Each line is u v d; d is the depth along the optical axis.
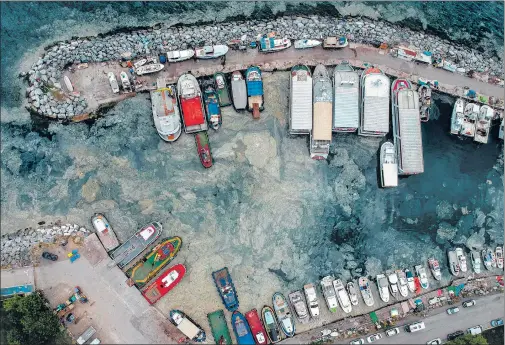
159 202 60.03
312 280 60.72
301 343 59.50
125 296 58.16
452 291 61.72
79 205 59.22
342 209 62.50
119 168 60.16
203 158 59.94
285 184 61.06
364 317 60.53
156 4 62.69
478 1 66.94
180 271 58.34
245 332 58.25
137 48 61.41
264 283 59.75
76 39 61.09
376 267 61.94
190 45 62.12
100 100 60.97
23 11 61.41
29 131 60.12
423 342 60.53
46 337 56.50
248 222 60.25
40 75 59.97
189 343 58.50
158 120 59.09
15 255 57.56
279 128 61.91
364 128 61.34
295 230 60.97
